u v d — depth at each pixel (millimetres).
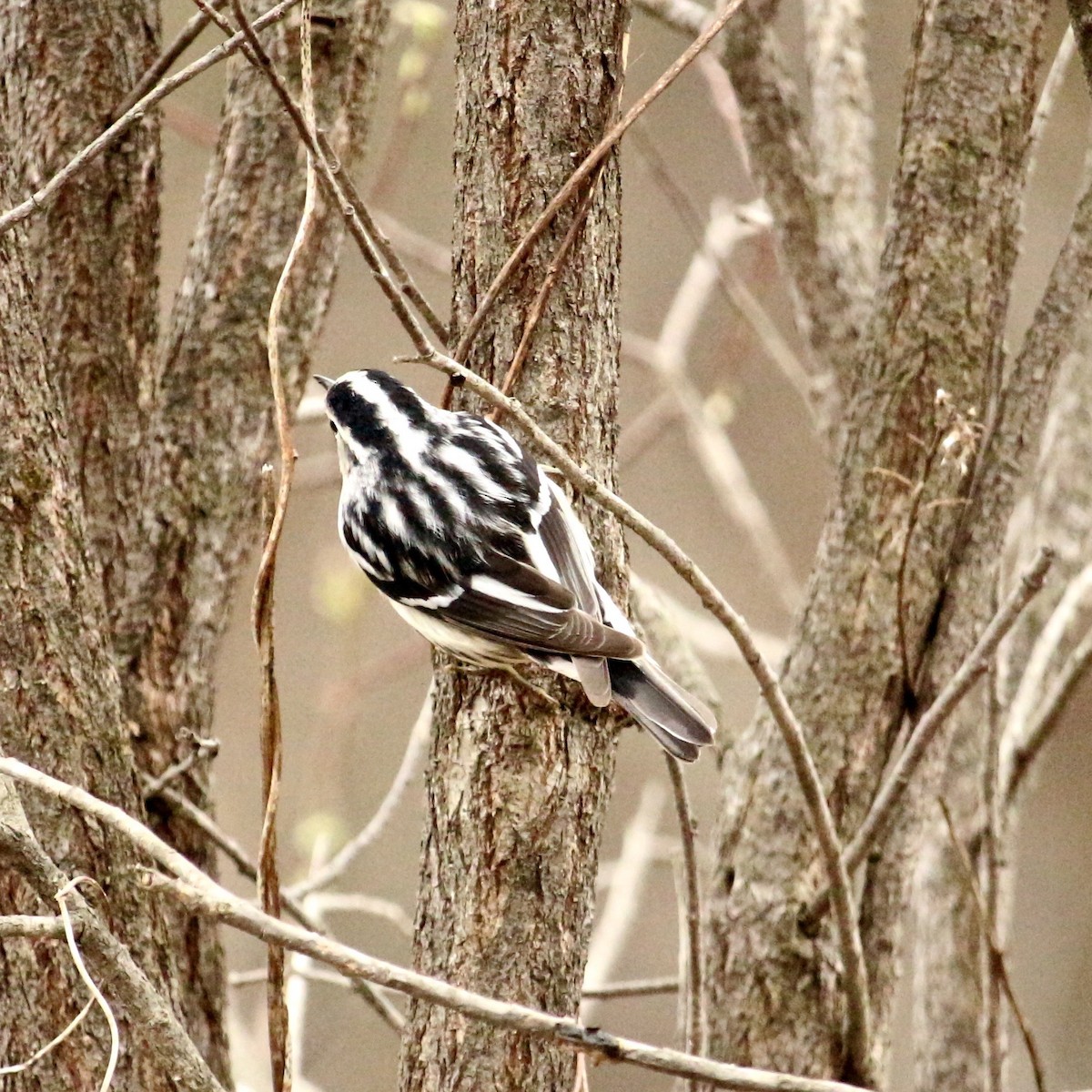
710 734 8672
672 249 21672
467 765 8391
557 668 8539
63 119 10656
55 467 8164
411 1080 8047
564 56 9062
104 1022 7844
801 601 10609
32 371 8117
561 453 7121
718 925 10250
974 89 10383
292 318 10945
